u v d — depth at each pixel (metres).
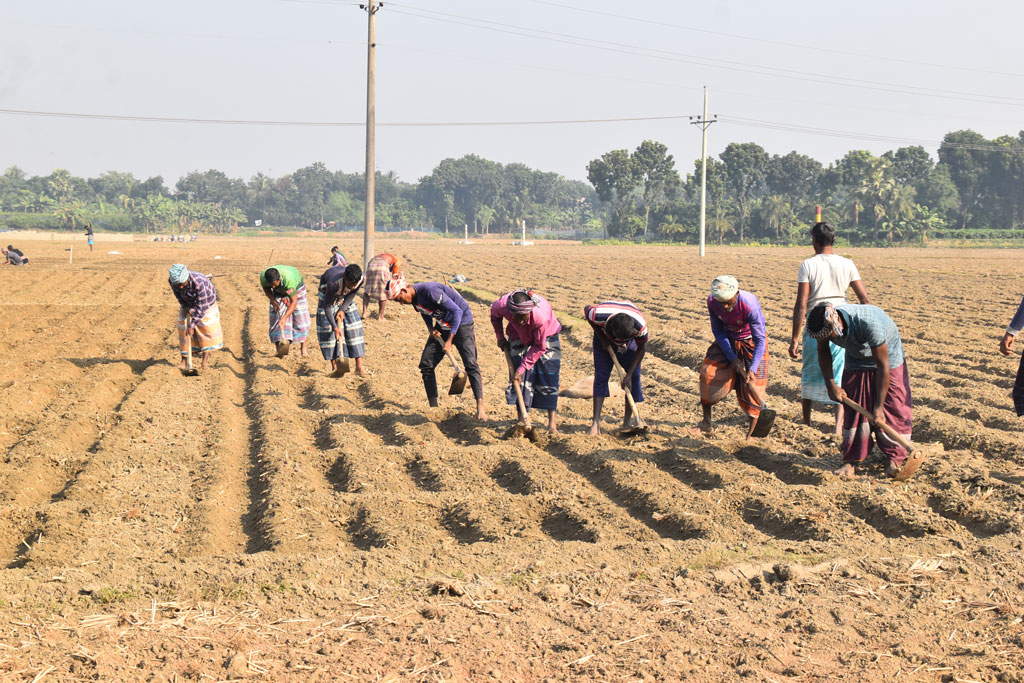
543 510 7.11
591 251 67.31
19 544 6.36
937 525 6.53
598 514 6.93
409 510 6.95
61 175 188.25
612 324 8.52
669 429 9.62
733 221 117.75
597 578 5.50
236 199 190.00
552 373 9.14
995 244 100.88
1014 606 5.12
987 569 5.70
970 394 11.42
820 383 8.62
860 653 4.53
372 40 24.38
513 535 6.48
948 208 120.19
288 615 4.93
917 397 11.21
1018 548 6.14
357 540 6.54
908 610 5.09
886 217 107.25
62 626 4.69
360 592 5.29
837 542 6.20
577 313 21.12
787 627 4.88
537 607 5.11
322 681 4.17
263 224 189.25
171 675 4.20
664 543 6.07
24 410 10.27
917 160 122.38
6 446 8.85
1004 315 20.70
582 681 4.24
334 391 11.72
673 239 116.06
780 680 4.24
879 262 46.00
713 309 8.54
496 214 175.75
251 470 8.18
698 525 6.54
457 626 4.81
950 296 25.48
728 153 118.44
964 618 4.99
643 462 8.21
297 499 7.12
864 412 7.45
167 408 10.30
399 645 4.57
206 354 12.88
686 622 4.93
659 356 15.39
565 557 5.86
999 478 7.77
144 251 51.56
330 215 185.50
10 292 23.50
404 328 17.94
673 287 29.38
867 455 7.82
